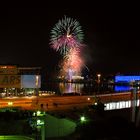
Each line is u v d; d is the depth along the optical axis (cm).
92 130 3950
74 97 7781
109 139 3641
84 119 4572
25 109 5972
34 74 6650
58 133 4388
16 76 5925
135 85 7706
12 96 7869
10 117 4500
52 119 4391
